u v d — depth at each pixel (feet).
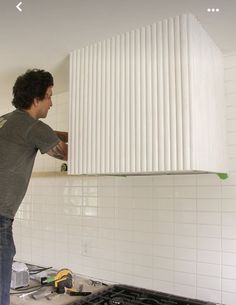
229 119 5.44
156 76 4.34
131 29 4.63
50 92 5.01
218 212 5.41
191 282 5.58
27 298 5.67
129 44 4.66
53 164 8.07
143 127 4.41
